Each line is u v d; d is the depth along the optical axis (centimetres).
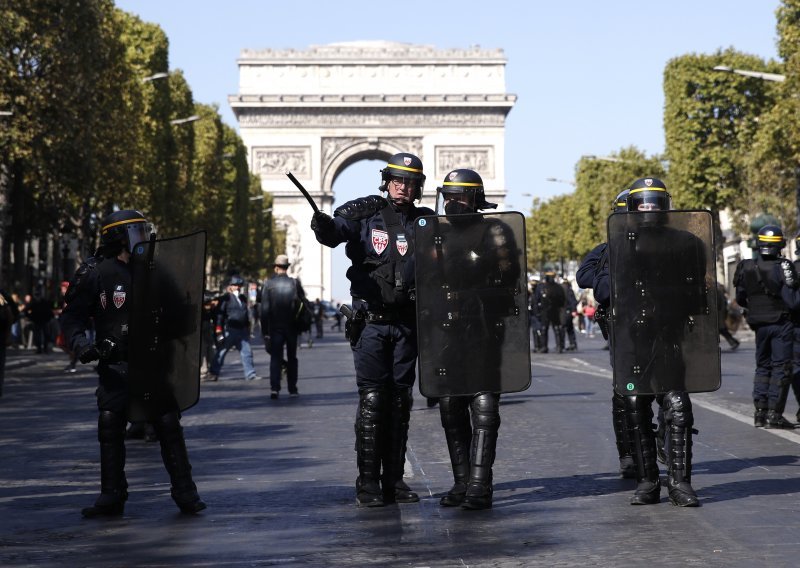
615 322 1223
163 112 7688
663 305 1220
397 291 1234
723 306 4734
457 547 1047
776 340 1930
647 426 1247
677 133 8094
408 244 1241
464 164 14700
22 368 4634
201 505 1255
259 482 1472
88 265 1268
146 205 7331
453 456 1263
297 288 2873
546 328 5066
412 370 1268
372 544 1066
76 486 1484
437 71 14750
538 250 18912
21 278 6412
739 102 7950
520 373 1223
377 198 1253
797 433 1878
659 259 1220
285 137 14788
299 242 14900
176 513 1256
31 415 2567
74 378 3984
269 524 1175
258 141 14800
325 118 14762
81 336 1257
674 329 1221
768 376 1953
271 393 2847
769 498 1269
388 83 14738
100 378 1263
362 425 1262
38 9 5394
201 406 2667
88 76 5606
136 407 1238
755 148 6094
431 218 1220
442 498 1263
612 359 1236
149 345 1241
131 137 6200
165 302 1245
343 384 3356
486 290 1220
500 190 14638
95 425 2309
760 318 1934
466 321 1220
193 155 8831
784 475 1436
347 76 14775
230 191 11756
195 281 1254
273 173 14812
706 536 1074
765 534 1079
